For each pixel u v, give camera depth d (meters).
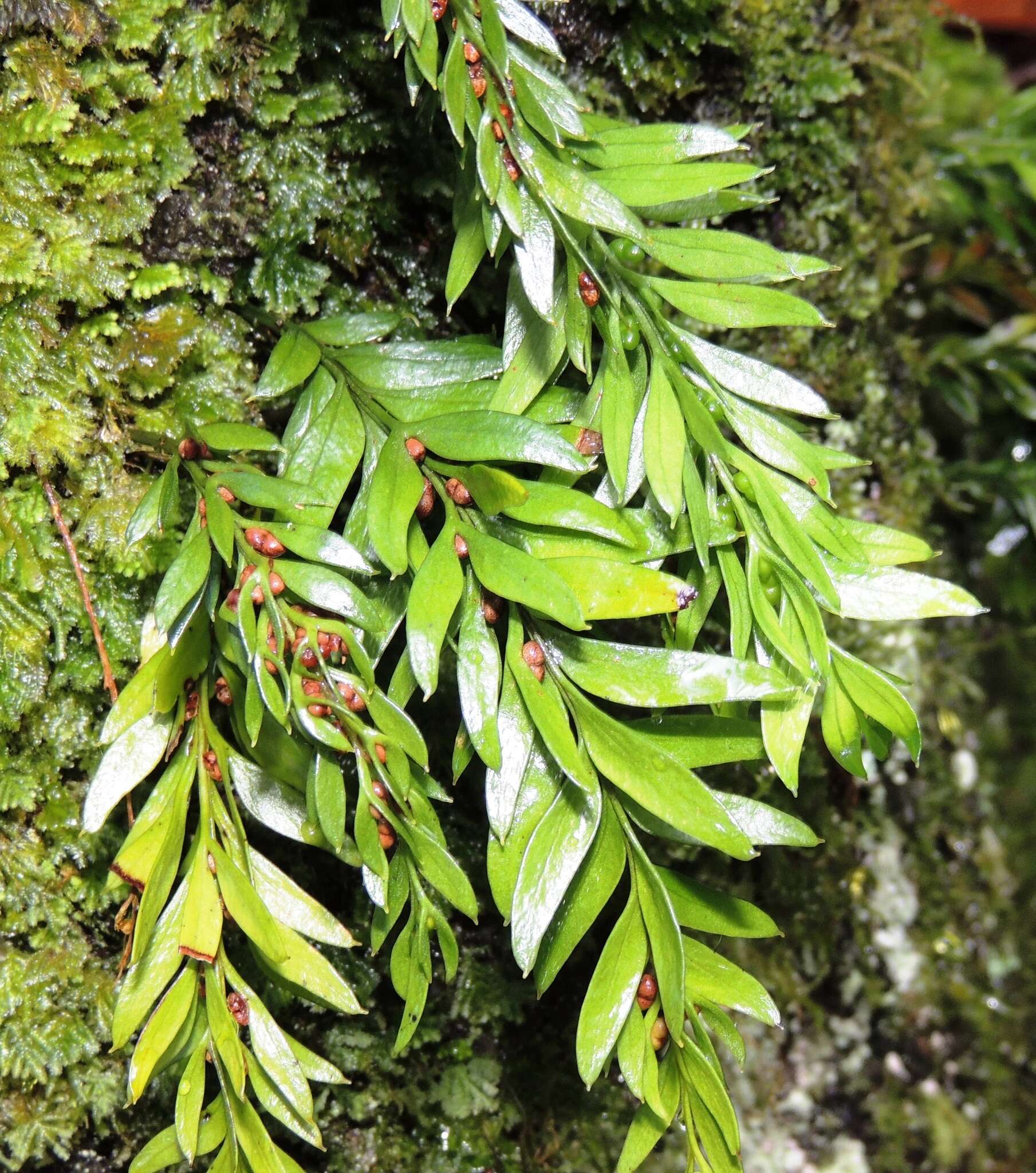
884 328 0.34
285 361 0.26
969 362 0.41
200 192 0.28
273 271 0.28
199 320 0.28
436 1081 0.29
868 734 0.26
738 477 0.25
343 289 0.29
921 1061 0.35
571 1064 0.30
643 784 0.24
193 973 0.25
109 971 0.28
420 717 0.29
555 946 0.25
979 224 0.40
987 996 0.37
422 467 0.25
